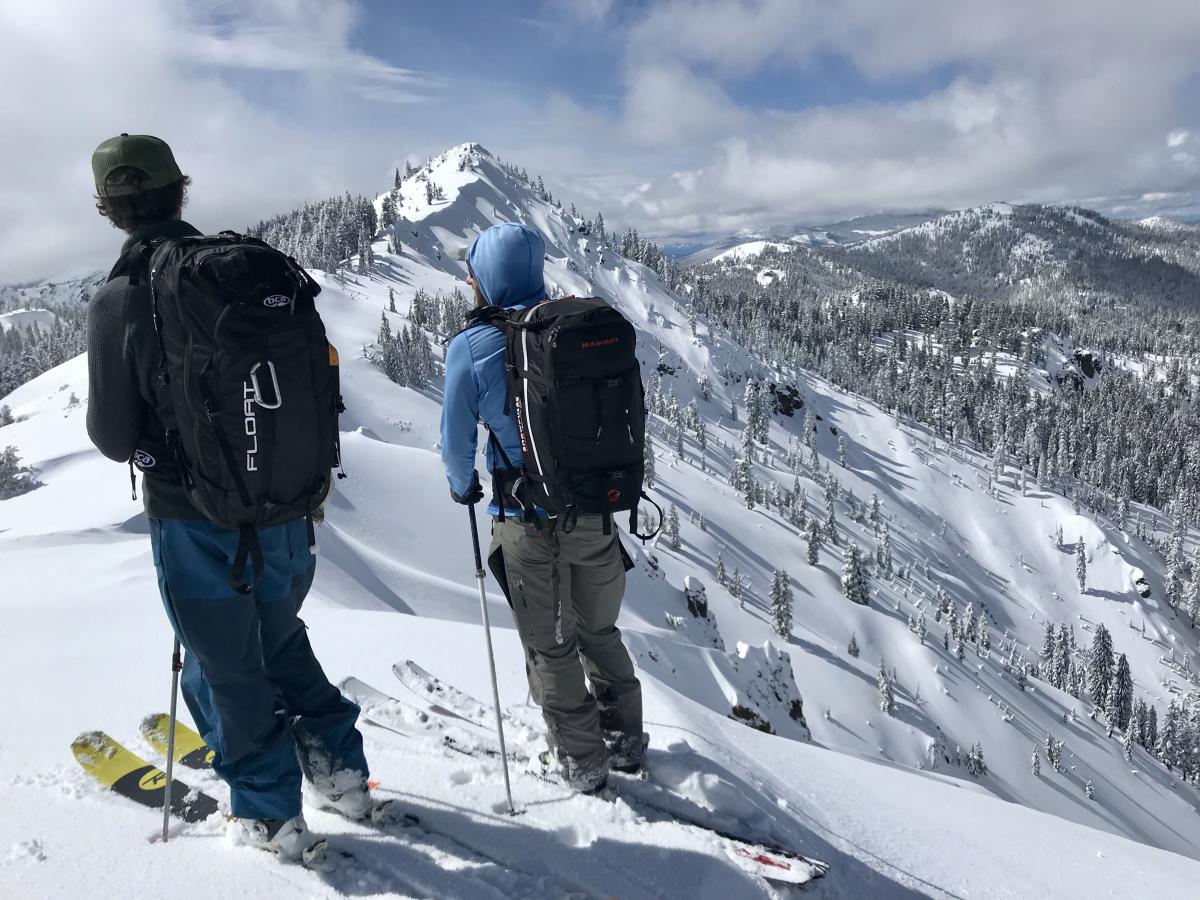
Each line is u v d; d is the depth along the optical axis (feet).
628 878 8.46
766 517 460.14
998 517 597.52
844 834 11.50
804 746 17.97
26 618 21.54
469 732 11.55
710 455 571.69
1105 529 577.02
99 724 11.48
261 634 8.59
